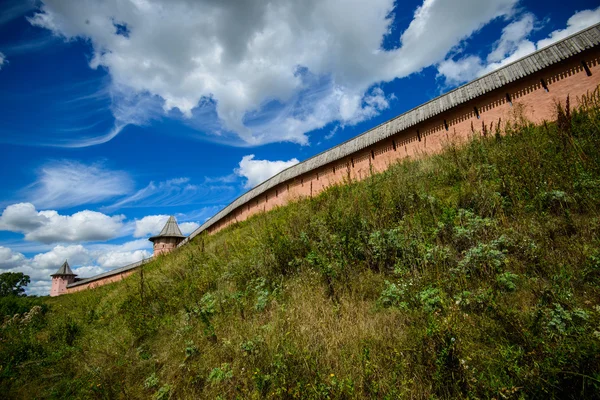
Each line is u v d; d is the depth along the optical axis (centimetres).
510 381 228
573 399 207
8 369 482
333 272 457
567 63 980
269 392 299
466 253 407
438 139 1230
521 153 619
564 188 471
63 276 4744
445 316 305
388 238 493
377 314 363
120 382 406
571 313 261
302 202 962
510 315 281
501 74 1117
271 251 630
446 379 248
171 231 3216
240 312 474
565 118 676
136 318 600
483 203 510
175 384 373
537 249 369
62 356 541
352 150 1553
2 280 4634
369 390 264
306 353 318
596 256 328
